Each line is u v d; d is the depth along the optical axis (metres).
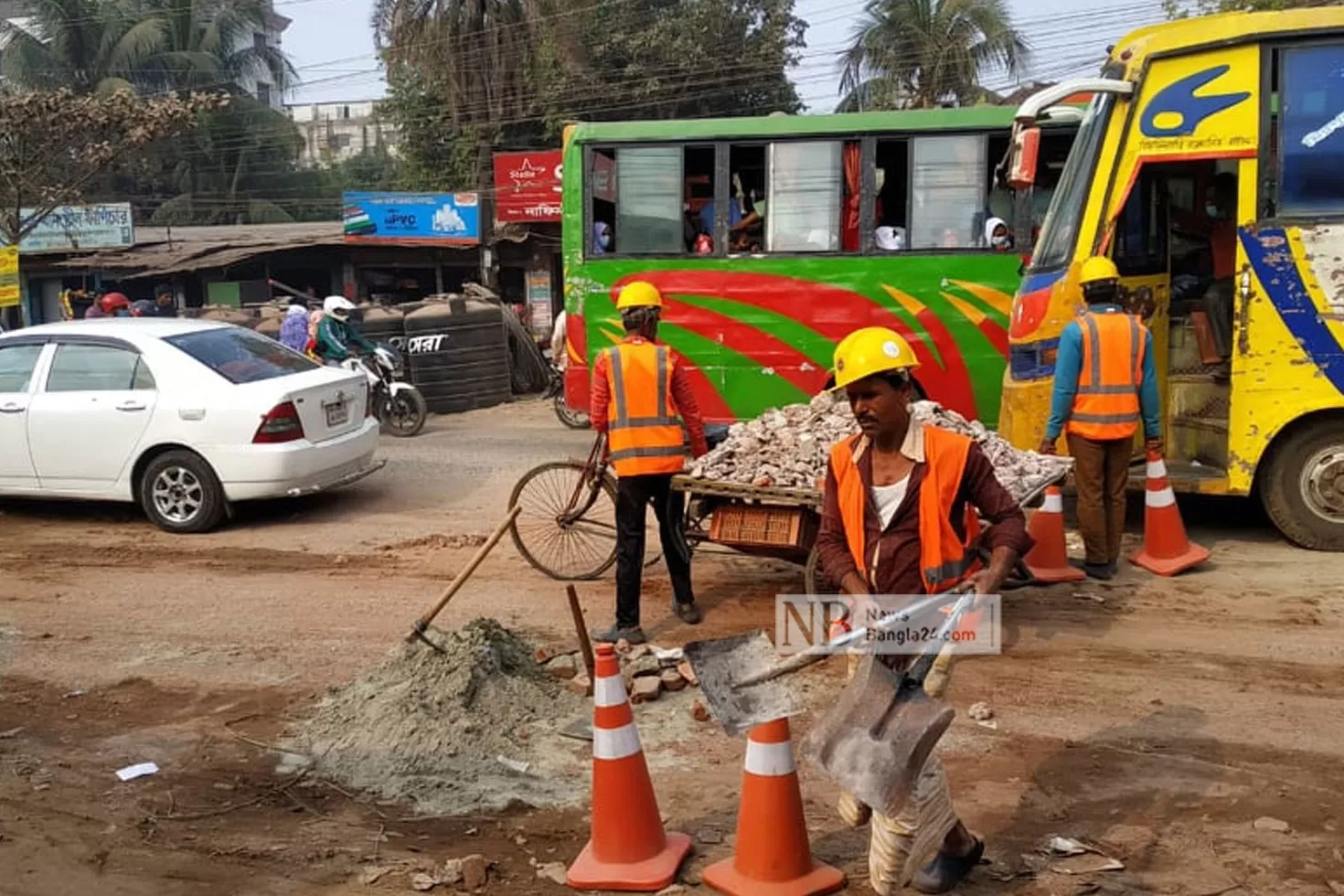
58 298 30.39
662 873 4.26
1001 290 11.30
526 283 27.64
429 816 4.89
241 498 9.75
